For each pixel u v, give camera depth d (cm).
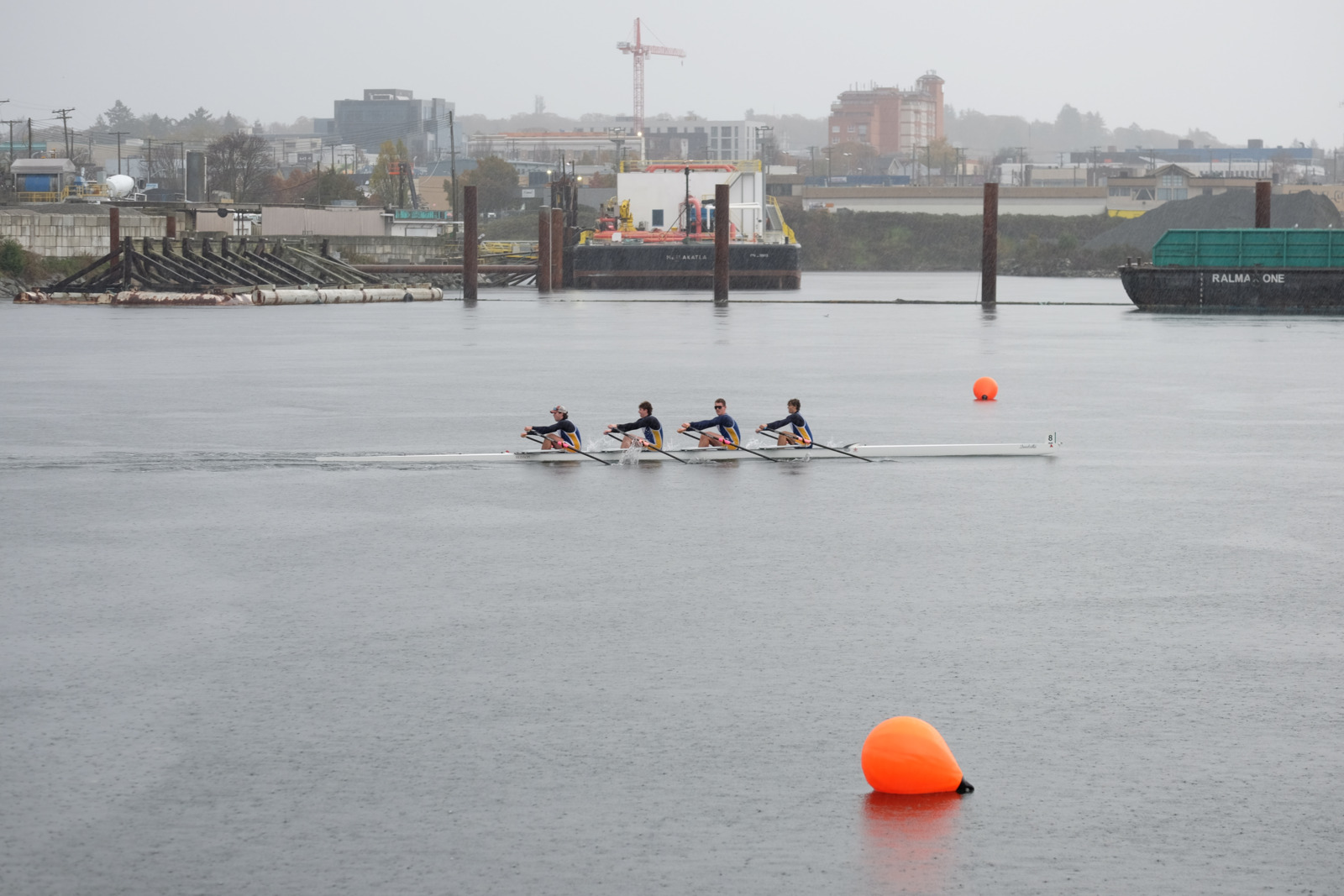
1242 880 2017
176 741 2541
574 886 1992
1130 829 2177
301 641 3189
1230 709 2714
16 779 2366
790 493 5122
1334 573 3875
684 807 2253
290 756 2469
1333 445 6391
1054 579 3791
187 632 3266
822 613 3434
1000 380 9319
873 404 7956
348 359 10950
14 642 3188
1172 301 17325
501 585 3722
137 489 5216
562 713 2686
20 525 4544
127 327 14900
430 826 2181
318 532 4419
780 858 2077
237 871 2041
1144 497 5056
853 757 2469
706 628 3291
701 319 16612
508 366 10275
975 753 2486
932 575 3838
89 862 2069
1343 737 2559
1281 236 16838
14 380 9238
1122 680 2891
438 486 5256
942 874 2030
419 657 3059
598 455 5884
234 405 7831
